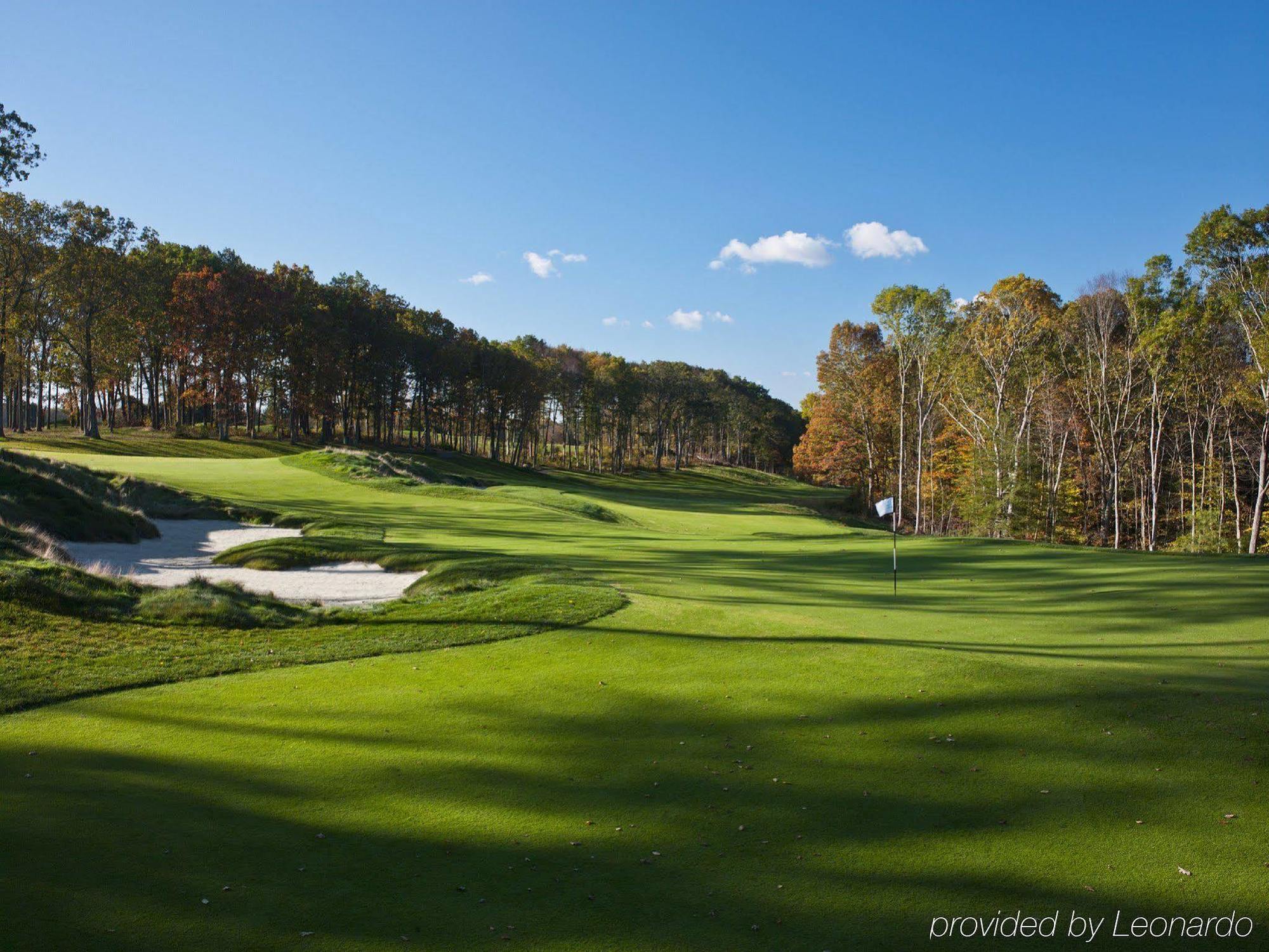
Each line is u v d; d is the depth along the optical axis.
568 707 8.59
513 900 4.87
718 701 8.66
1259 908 4.68
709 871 5.25
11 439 55.00
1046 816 5.88
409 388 85.56
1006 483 44.09
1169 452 51.91
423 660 10.63
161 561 21.30
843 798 6.30
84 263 55.25
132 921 4.45
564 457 116.94
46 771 6.65
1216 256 35.25
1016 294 47.22
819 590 15.49
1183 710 7.62
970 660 9.39
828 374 64.94
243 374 70.50
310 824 5.84
